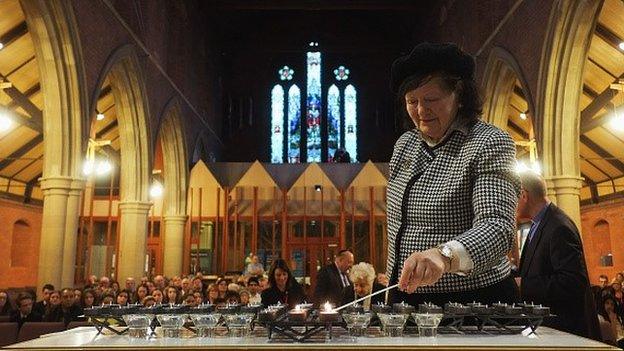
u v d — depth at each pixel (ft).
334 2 82.28
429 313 4.25
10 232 67.56
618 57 43.50
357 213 67.56
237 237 68.13
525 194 10.85
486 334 4.36
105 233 69.31
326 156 102.63
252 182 68.85
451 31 67.67
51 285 36.65
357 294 22.63
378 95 105.19
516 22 45.39
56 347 3.51
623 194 63.41
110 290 36.04
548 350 3.34
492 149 5.10
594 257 69.21
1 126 43.88
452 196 5.27
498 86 51.19
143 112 53.42
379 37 104.37
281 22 103.91
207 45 87.35
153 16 58.34
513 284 5.85
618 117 44.93
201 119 81.25
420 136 5.91
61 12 37.68
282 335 4.12
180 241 66.95
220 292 34.53
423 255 4.07
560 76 38.75
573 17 36.99
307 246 67.10
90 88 41.88
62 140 39.37
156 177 72.49
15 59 45.44
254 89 104.53
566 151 39.27
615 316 28.30
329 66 106.22
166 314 4.36
